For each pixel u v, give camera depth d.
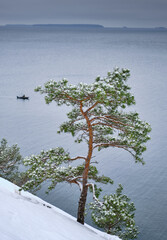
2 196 9.39
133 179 66.00
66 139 96.94
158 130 108.25
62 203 52.25
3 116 130.00
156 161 76.88
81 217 14.73
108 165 74.06
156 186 62.28
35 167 13.96
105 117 14.73
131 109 142.00
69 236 7.69
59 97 13.64
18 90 189.00
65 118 128.75
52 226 8.06
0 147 30.58
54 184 14.91
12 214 7.21
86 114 14.02
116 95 13.08
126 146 14.56
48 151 15.05
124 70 13.80
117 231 24.20
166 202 55.12
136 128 13.67
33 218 7.88
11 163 30.52
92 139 14.51
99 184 61.78
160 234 44.56
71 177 15.23
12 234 5.46
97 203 14.32
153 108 145.25
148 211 51.78
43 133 104.81
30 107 148.75
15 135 102.12
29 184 13.64
